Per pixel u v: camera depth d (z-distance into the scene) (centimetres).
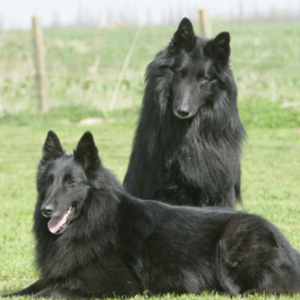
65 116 4219
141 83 4975
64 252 949
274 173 2369
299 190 2003
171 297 925
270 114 3856
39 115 4253
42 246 980
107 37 8244
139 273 966
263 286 922
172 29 8694
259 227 968
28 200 1984
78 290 933
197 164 1201
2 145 3309
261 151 2928
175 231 988
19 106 4525
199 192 1218
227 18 8600
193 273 965
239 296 906
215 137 1216
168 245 976
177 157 1204
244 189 2038
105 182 966
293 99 4316
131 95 4706
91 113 4228
